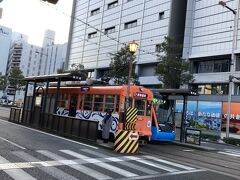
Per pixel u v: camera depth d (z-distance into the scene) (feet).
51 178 25.66
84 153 39.75
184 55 138.72
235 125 110.93
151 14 162.30
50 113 68.44
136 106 56.75
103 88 59.88
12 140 44.88
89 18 211.41
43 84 81.05
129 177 28.45
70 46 228.02
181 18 153.69
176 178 29.78
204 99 123.85
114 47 184.24
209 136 95.45
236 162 46.88
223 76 123.95
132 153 44.21
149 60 157.48
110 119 51.13
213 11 132.26
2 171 26.61
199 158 47.73
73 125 57.72
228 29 125.18
